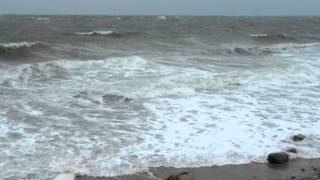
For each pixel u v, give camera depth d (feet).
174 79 44.16
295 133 30.09
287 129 30.91
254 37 103.50
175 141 28.07
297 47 82.89
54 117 32.01
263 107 36.32
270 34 111.65
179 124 31.37
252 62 59.88
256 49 75.20
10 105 34.24
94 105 35.50
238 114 34.14
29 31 92.79
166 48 71.46
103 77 44.93
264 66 55.83
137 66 51.03
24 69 45.57
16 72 44.45
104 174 23.27
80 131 29.30
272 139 28.94
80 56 58.18
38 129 29.30
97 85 41.29
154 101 37.09
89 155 25.39
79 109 34.30
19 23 127.44
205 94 39.99
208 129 30.48
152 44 76.48
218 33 110.42
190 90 40.88
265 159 25.94
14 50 57.72
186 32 108.47
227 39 95.96
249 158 25.99
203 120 32.40
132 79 43.75
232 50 71.67
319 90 43.32
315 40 107.14
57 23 140.05
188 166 24.64
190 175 23.56
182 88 41.27
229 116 33.55
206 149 26.96
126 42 77.05
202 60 59.57
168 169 24.17
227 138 28.89
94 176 23.00
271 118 33.35
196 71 49.73
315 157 26.53
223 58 63.26
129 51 65.05
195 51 69.26
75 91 39.09
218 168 24.58
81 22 156.15
